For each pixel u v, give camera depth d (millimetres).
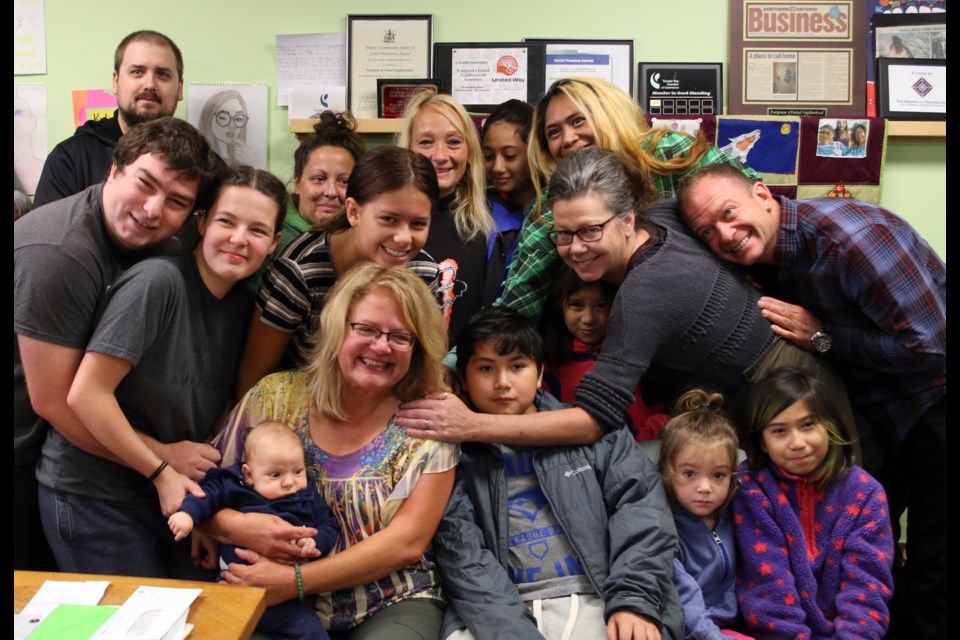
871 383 1966
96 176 2730
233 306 1727
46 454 1658
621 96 2166
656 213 1891
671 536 1653
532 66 2934
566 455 1753
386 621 1564
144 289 1515
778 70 2941
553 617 1607
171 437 1677
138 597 1253
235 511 1585
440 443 1649
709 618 1652
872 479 1750
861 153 2863
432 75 2959
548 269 2037
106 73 3055
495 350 1769
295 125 2943
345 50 2996
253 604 1273
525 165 2426
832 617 1676
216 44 3023
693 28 2965
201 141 1595
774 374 1777
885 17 2945
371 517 1626
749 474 1779
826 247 1771
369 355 1589
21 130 3076
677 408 1829
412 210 1731
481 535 1701
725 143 2875
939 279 1863
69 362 1542
